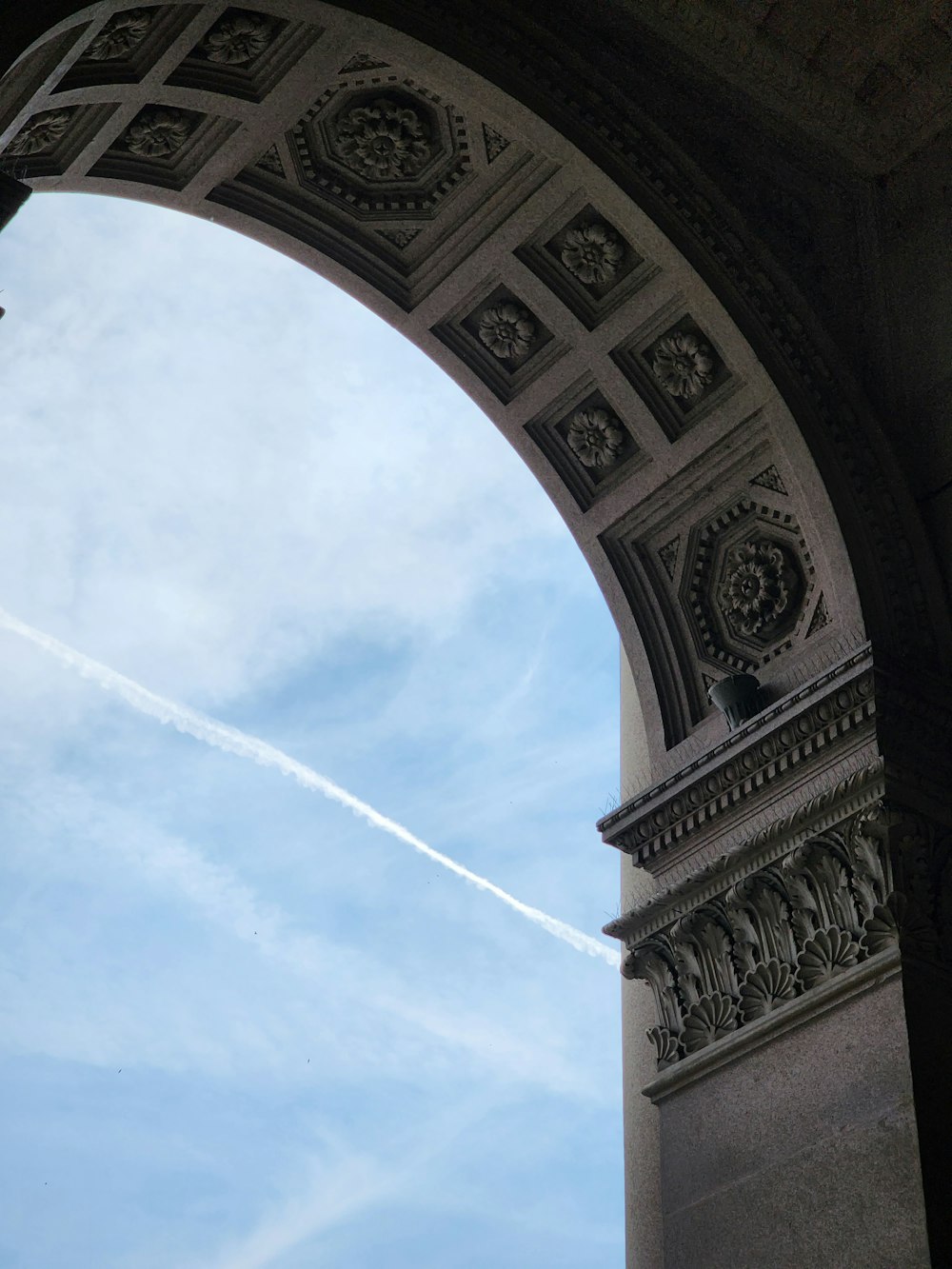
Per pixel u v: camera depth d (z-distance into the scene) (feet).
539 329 34.81
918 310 33.14
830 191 34.09
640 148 31.68
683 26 31.63
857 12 31.55
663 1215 29.66
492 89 30.42
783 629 32.73
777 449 32.35
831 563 31.32
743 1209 27.96
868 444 32.32
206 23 29.12
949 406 32.32
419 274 34.99
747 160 32.99
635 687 35.12
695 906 30.94
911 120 33.35
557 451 35.88
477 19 30.19
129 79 29.55
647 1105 33.81
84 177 31.50
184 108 31.09
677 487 34.12
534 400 35.47
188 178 32.83
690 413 33.60
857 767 29.17
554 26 31.04
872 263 33.94
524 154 32.27
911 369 33.06
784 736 30.27
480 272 34.45
